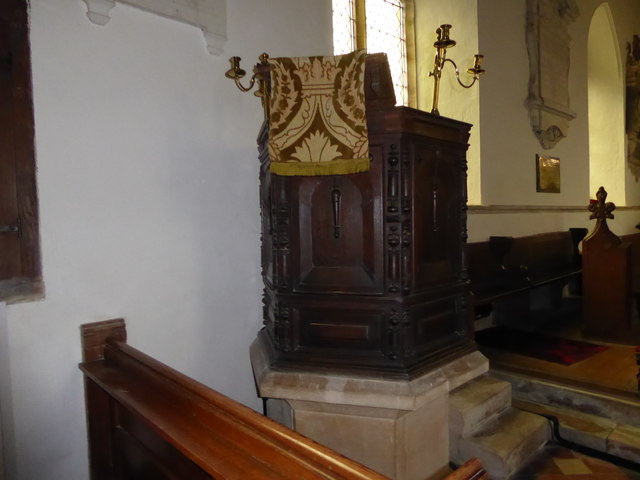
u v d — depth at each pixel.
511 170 4.66
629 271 3.76
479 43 4.25
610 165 7.44
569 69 5.68
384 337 2.04
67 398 2.01
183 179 2.40
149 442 1.67
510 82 4.66
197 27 2.45
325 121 1.94
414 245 2.04
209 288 2.51
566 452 2.61
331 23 3.18
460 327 2.35
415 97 4.72
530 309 5.02
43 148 1.94
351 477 0.90
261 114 2.75
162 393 1.56
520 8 4.84
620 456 2.51
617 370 3.15
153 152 2.28
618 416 2.74
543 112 5.04
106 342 2.07
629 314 3.78
